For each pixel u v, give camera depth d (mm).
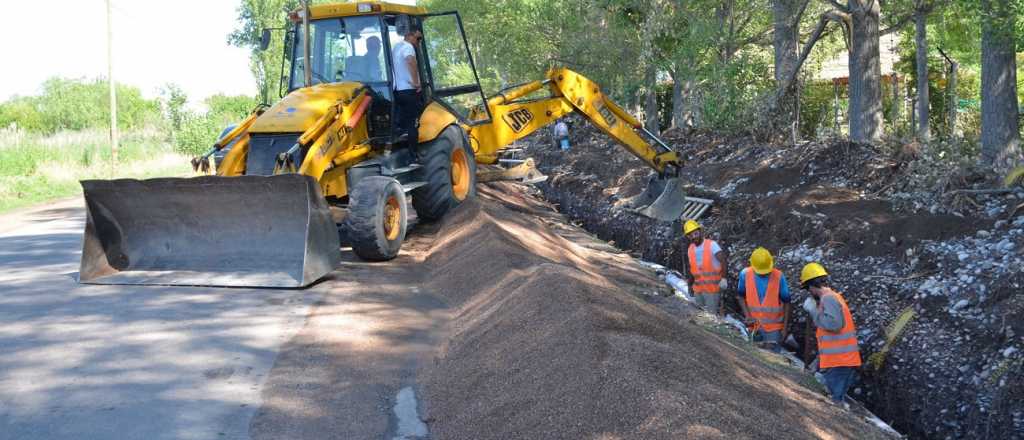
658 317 6156
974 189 9516
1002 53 13773
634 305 6242
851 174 11625
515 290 6762
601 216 15719
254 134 8719
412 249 9812
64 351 5922
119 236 8336
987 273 7621
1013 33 11875
